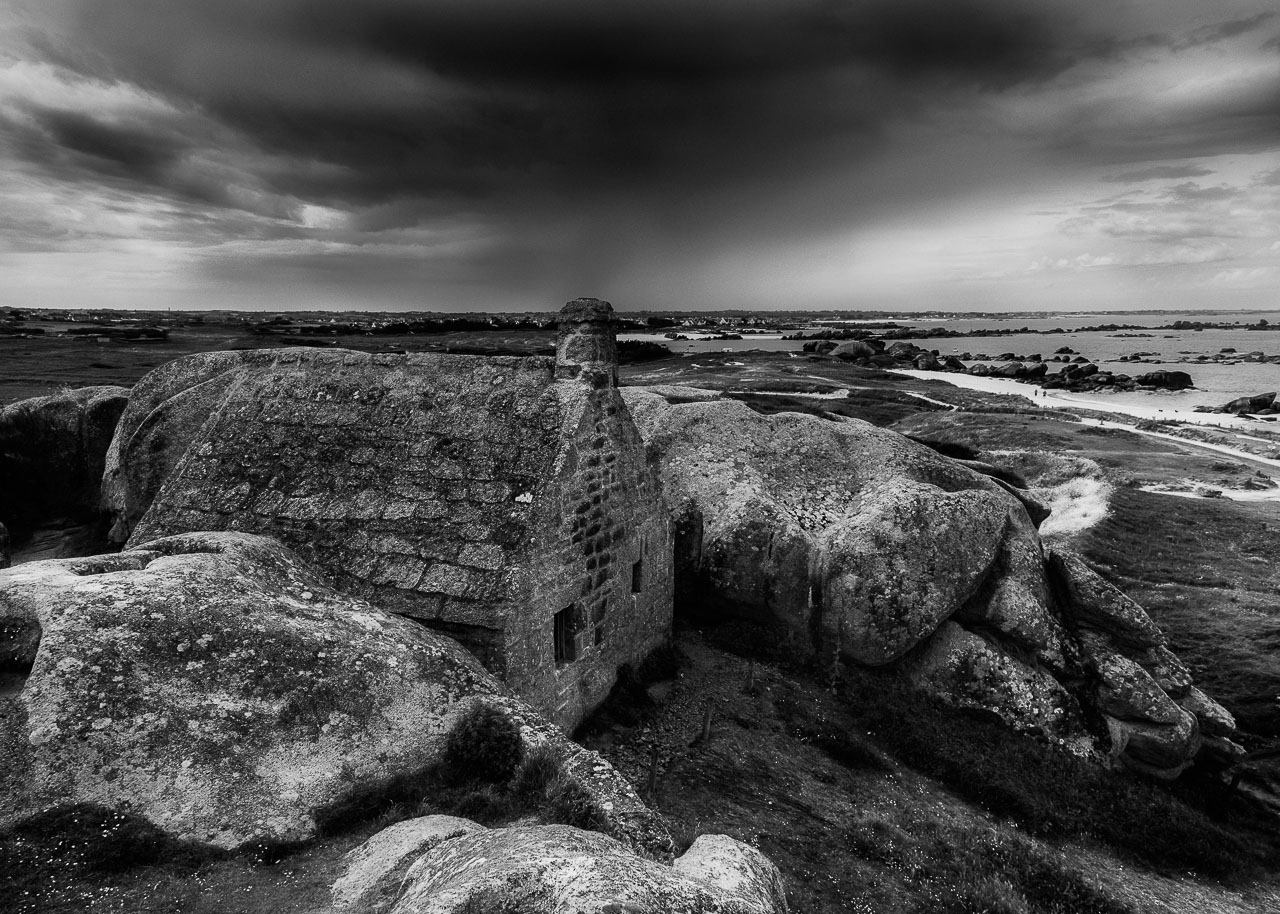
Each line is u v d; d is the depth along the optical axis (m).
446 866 5.61
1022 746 16.94
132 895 6.12
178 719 7.39
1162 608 25.75
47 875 6.11
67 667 7.19
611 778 8.12
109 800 6.75
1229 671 21.78
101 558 9.44
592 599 14.09
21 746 6.76
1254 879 14.83
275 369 16.08
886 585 17.66
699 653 18.27
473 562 11.88
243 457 14.38
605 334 17.72
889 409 65.00
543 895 4.59
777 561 18.81
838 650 18.19
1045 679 17.78
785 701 16.59
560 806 7.70
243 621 8.41
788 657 18.48
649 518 16.42
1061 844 14.60
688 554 19.88
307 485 13.62
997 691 17.47
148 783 6.95
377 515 12.84
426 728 8.52
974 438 52.69
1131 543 31.12
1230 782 17.83
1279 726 19.44
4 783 6.59
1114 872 14.05
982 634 18.52
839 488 21.09
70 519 21.95
